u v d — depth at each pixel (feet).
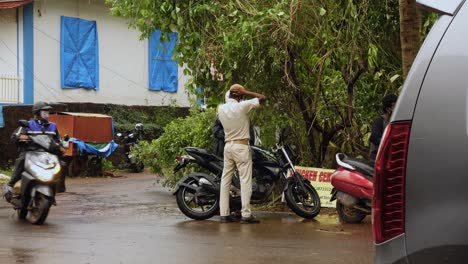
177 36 34.94
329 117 35.68
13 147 58.59
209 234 27.04
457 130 8.80
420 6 9.66
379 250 9.30
